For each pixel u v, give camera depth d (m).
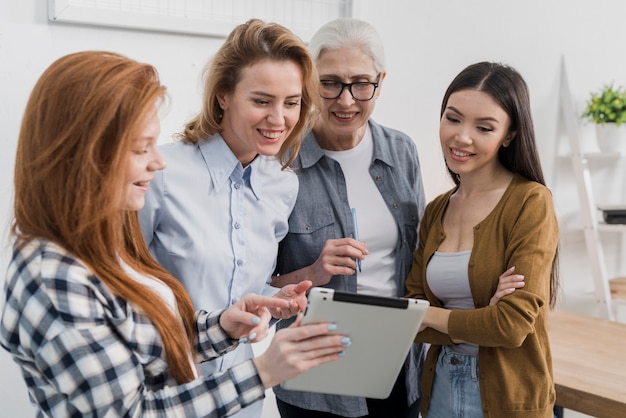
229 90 1.48
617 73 3.82
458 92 1.67
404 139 1.98
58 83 1.03
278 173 1.67
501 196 1.69
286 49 1.45
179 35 2.15
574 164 3.46
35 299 1.00
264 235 1.62
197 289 1.52
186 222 1.49
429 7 2.81
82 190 1.02
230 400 1.12
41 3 1.86
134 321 1.08
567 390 1.82
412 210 1.91
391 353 1.32
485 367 1.62
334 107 1.73
